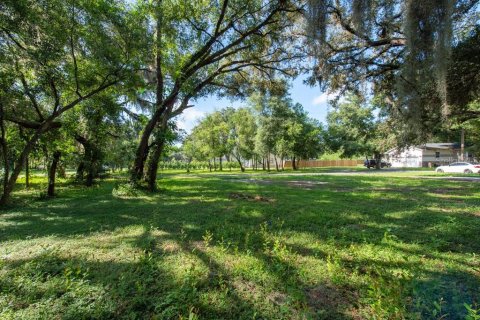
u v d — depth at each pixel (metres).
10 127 9.88
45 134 10.07
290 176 19.66
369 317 2.21
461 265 3.12
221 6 10.79
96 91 9.22
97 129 12.95
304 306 2.33
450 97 7.51
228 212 6.32
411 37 5.14
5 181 8.16
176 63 11.17
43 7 7.17
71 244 4.14
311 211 6.23
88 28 8.05
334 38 8.83
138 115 13.85
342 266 3.09
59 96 9.48
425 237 4.18
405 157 38.53
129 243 4.17
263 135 33.38
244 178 18.62
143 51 9.05
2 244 4.19
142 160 11.20
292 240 4.16
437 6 4.80
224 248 3.77
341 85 10.05
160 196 9.46
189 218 5.79
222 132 37.50
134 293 2.64
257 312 2.32
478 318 2.00
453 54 6.40
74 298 2.54
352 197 8.48
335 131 35.59
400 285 2.45
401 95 6.05
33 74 8.24
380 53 8.75
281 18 10.39
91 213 6.59
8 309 2.34
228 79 14.38
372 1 6.08
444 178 15.84
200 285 2.78
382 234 4.39
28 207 7.71
